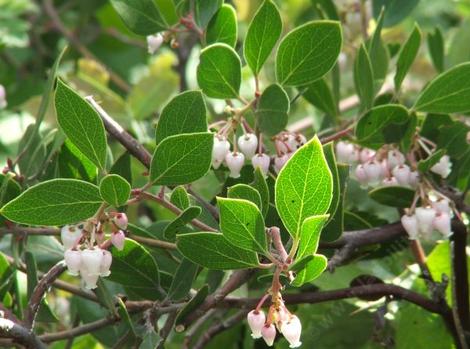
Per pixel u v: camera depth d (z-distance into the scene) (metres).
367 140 0.48
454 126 0.49
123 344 0.46
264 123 0.45
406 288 0.51
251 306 0.46
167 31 0.49
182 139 0.39
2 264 0.48
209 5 0.48
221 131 0.44
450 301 0.52
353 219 0.48
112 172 0.46
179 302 0.45
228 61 0.44
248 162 0.47
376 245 0.50
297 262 0.37
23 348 0.42
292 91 0.59
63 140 0.45
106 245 0.41
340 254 0.47
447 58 0.62
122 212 0.45
